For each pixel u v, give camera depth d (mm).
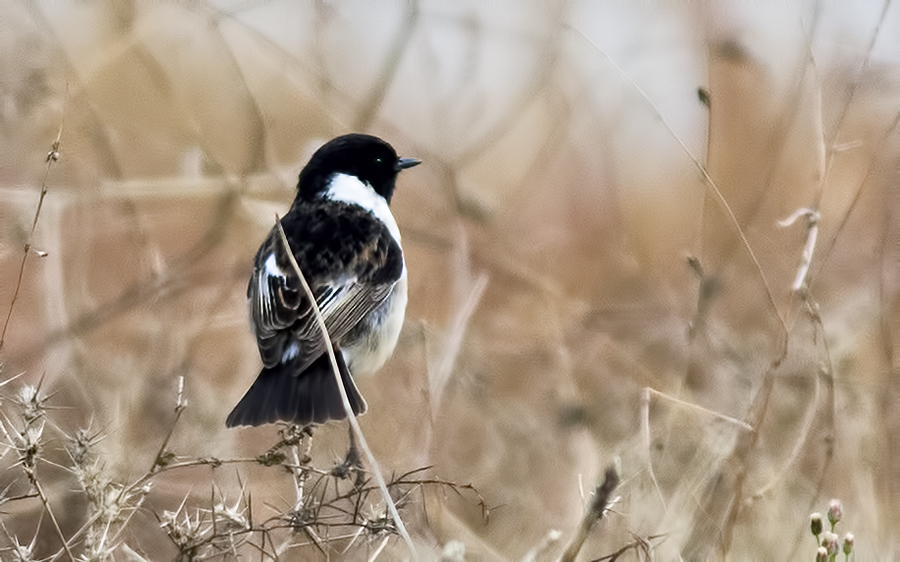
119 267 13633
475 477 10617
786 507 9438
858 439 10047
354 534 7613
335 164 10133
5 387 10617
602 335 12523
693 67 13805
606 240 15047
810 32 11414
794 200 13375
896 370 10609
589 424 11148
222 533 7090
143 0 14125
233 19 13562
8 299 12383
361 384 11820
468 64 13945
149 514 9117
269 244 9555
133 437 10219
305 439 10305
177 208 14344
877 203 12719
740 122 13742
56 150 9672
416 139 14125
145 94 13805
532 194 14977
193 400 11070
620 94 14023
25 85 13094
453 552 7031
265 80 14406
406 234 13820
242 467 10516
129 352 11859
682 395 10617
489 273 13617
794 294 9773
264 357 8711
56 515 9242
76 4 14078
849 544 7355
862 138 12922
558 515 9789
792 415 10578
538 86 14227
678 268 14562
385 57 14148
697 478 9086
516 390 12227
